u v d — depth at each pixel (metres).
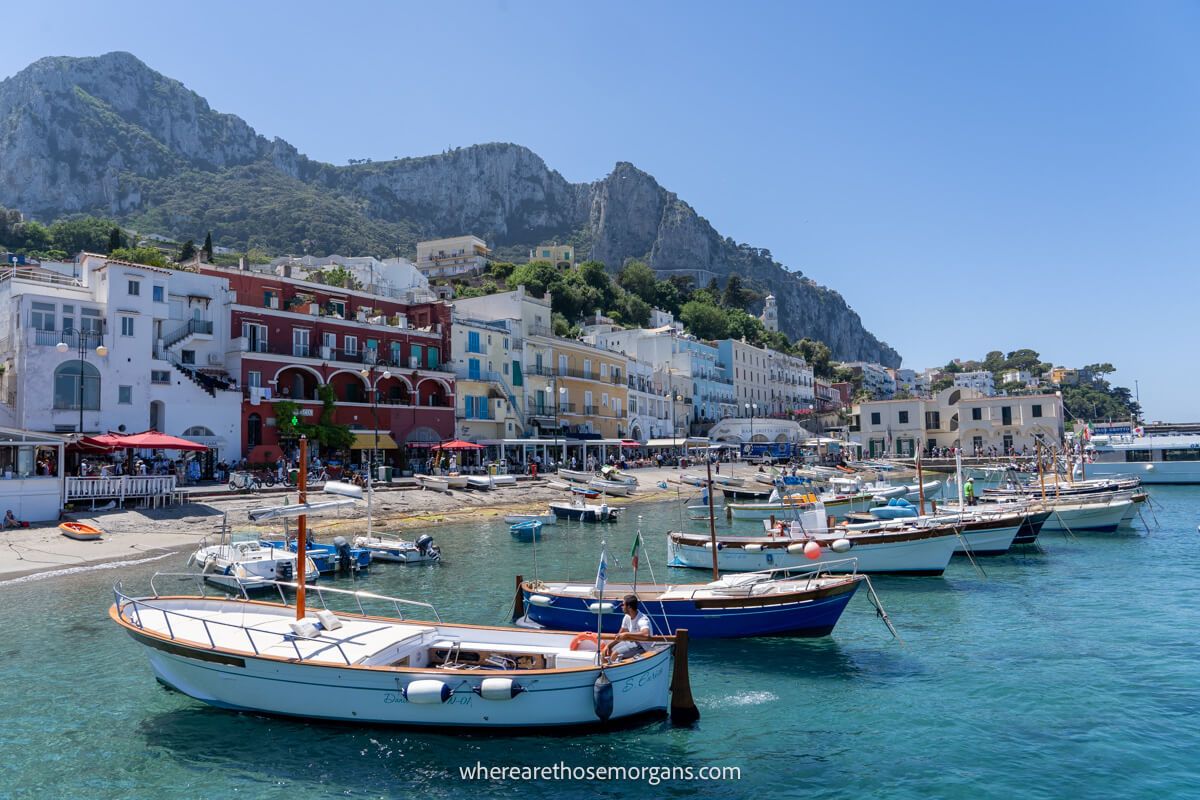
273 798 11.13
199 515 36.97
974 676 16.50
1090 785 11.45
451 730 12.98
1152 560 31.45
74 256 115.62
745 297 175.88
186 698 14.80
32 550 29.47
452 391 64.81
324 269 101.69
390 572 28.83
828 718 14.16
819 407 154.50
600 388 85.38
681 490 66.31
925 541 27.41
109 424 43.25
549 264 124.31
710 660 17.72
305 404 53.16
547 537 39.47
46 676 16.25
